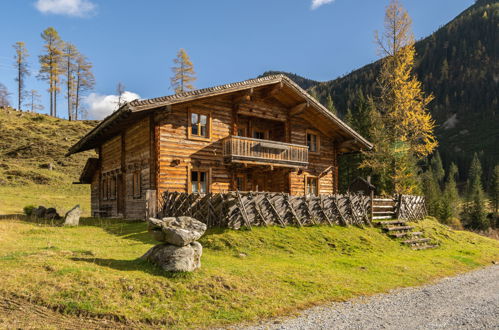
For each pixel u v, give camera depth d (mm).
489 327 5996
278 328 5781
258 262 9820
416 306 7270
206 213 13188
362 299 7684
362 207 16844
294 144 20719
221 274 7879
